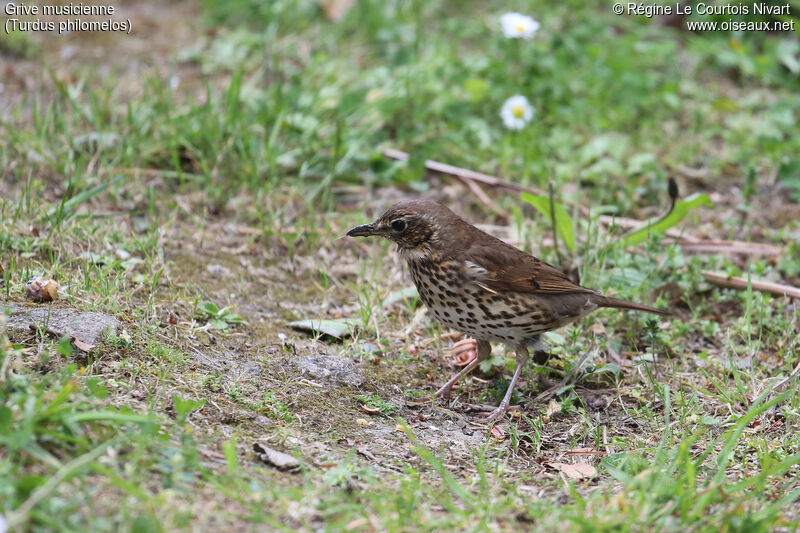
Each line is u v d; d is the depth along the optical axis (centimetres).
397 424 947
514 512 741
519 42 1869
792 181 1530
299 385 976
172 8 2133
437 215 1040
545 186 1475
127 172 1375
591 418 1002
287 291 1221
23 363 812
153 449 730
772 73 1883
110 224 1235
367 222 1379
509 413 1009
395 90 1664
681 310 1251
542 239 1358
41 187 1306
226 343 1034
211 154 1451
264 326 1109
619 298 1210
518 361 1049
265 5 2009
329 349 1080
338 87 1659
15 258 1064
